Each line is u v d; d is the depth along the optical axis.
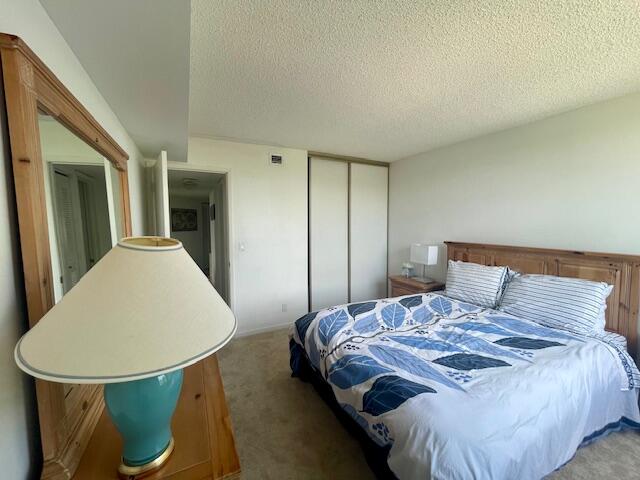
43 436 0.67
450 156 3.40
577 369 1.49
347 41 1.45
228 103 2.22
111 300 0.63
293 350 2.46
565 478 1.43
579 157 2.28
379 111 2.36
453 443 1.02
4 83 0.62
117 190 1.74
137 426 0.71
